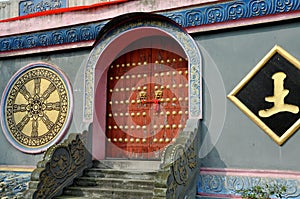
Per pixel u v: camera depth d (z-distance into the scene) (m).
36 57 10.80
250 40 8.37
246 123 8.18
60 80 10.33
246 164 8.05
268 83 8.05
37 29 10.43
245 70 8.32
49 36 10.33
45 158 8.23
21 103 10.71
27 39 10.60
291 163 7.68
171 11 8.89
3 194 8.84
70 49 10.27
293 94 7.80
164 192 6.68
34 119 10.48
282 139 7.76
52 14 10.31
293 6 7.80
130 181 8.30
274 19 8.05
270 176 7.75
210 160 8.37
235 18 8.36
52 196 8.21
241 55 8.41
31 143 10.41
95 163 9.54
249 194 7.44
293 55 7.92
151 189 8.05
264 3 8.03
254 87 8.18
